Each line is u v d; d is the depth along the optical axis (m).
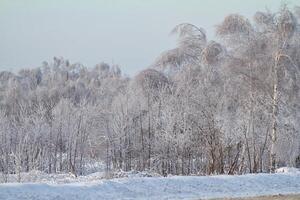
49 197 18.75
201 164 38.69
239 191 22.88
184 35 43.88
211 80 39.59
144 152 43.16
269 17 37.06
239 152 37.59
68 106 57.06
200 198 20.36
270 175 25.88
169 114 40.72
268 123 37.31
